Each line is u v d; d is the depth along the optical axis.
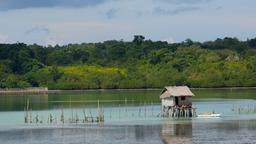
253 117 158.12
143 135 121.19
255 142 107.50
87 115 174.88
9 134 127.75
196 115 162.88
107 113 179.75
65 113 184.50
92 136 121.06
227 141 109.44
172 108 162.88
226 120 150.00
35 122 154.88
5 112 193.00
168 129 131.25
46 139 118.25
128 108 197.62
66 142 113.50
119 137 118.62
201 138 114.56
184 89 162.25
